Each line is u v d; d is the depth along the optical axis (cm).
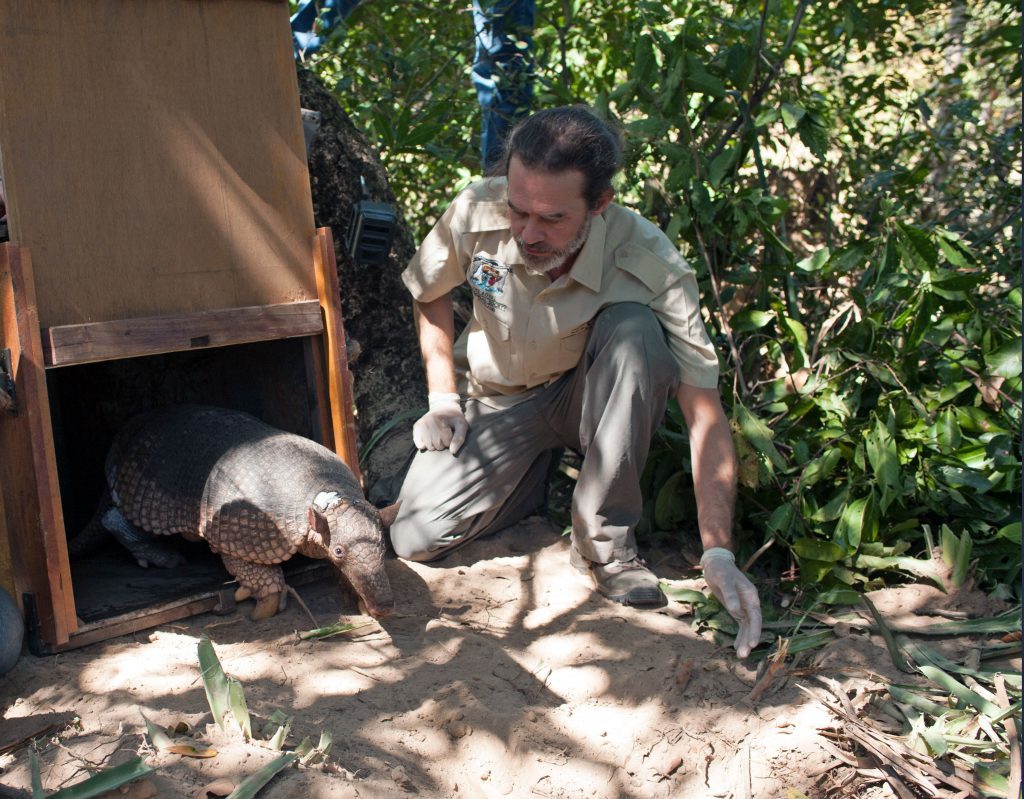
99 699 251
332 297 309
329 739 236
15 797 213
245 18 288
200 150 283
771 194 505
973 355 380
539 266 305
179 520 301
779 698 271
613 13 489
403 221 413
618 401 308
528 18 455
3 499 270
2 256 254
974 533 344
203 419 314
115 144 268
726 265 411
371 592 283
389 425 385
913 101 511
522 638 296
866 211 473
